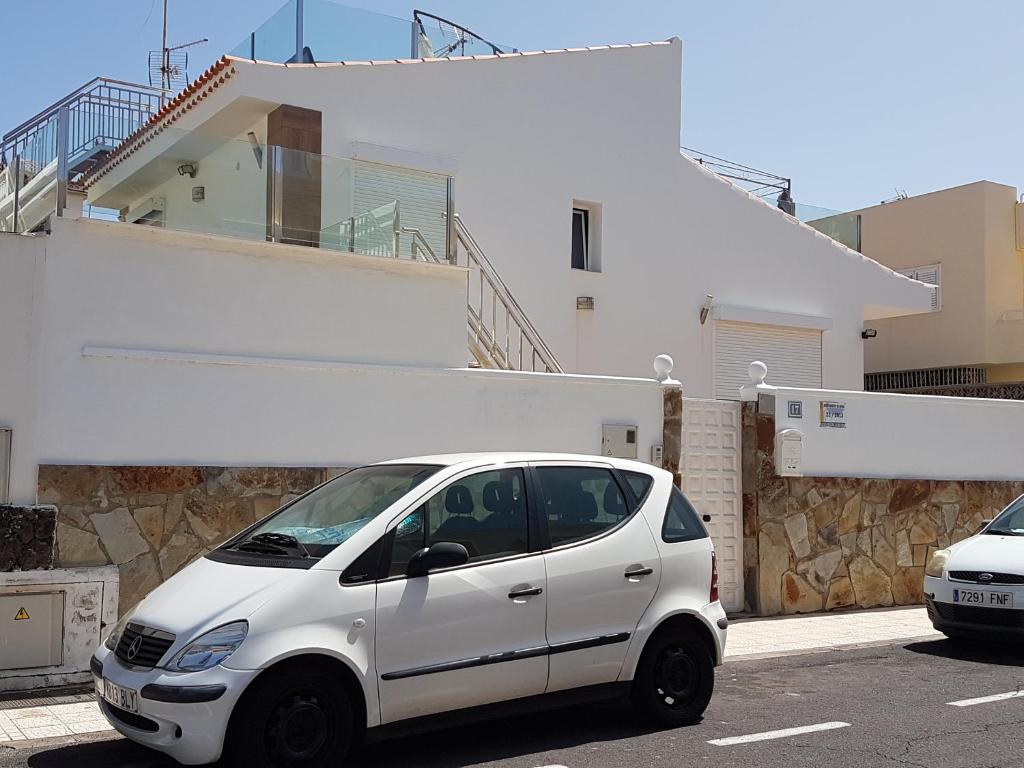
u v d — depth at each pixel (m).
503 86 14.90
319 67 13.16
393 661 5.77
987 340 23.56
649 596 6.82
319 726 5.54
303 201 9.66
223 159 9.29
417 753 6.27
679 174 16.86
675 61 16.98
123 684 5.57
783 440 11.99
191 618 5.60
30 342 8.44
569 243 15.45
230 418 9.14
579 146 15.68
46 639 7.62
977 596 9.63
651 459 11.33
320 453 9.54
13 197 9.70
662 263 16.53
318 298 9.70
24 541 7.62
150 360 8.80
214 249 9.19
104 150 9.09
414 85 13.98
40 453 8.34
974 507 13.83
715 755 6.23
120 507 8.59
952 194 24.50
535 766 6.00
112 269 8.72
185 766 5.91
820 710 7.48
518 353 14.62
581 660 6.45
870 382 26.02
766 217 17.84
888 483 13.02
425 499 6.23
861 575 12.70
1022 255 24.28
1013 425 14.48
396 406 9.95
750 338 17.56
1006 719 7.22
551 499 6.69
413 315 10.24
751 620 11.62
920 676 8.81
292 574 5.75
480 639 6.07
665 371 11.55
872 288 19.11
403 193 10.30
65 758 6.12
